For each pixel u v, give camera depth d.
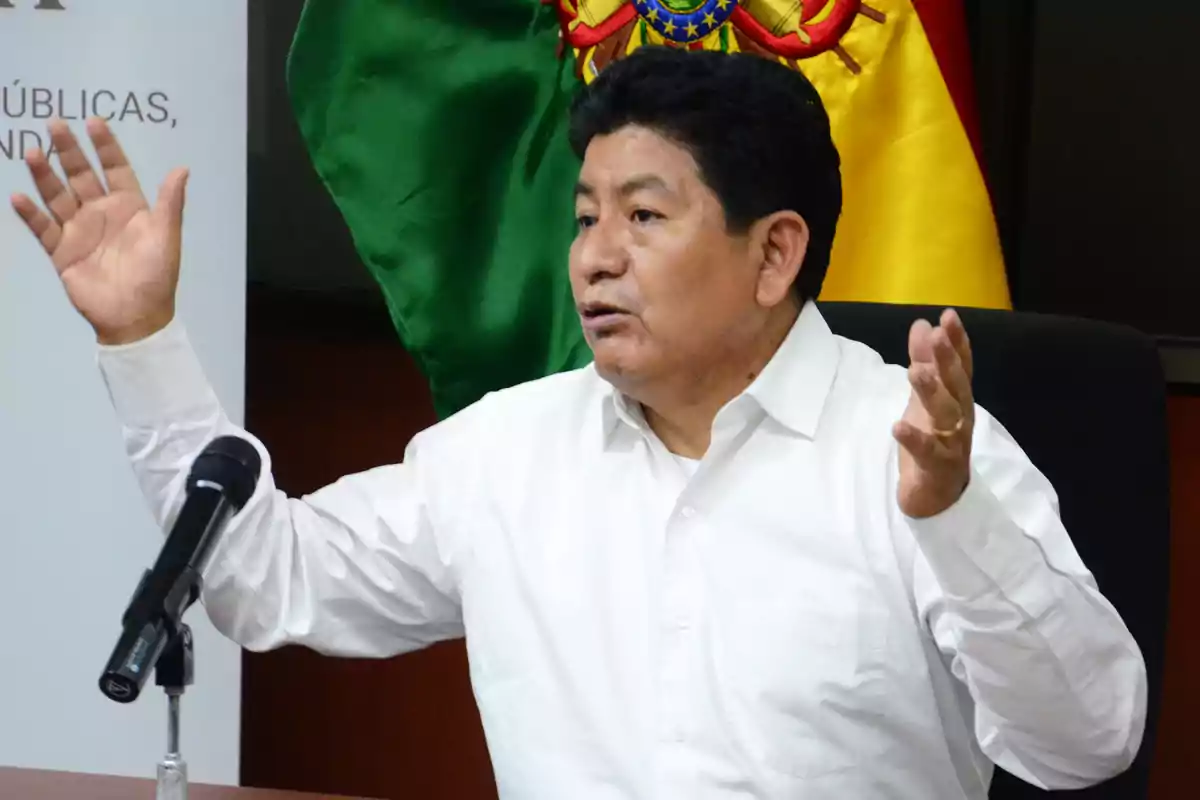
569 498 3.88
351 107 5.97
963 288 5.46
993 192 6.36
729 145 3.51
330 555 4.08
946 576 3.13
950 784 3.59
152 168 5.95
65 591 6.09
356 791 7.11
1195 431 6.24
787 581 3.56
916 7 5.51
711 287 3.56
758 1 5.58
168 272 3.70
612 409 3.91
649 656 3.64
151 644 2.87
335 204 6.48
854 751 3.48
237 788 3.80
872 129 5.55
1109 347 3.93
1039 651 3.15
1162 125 6.20
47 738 6.13
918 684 3.50
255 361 6.99
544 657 3.77
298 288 6.88
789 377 3.71
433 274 5.95
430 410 6.88
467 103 5.90
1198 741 6.27
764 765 3.48
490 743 3.85
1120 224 6.27
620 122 3.59
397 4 5.90
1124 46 6.20
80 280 3.69
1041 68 6.26
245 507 3.94
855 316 4.13
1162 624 3.82
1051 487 3.59
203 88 5.95
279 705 7.18
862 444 3.66
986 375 3.97
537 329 5.94
